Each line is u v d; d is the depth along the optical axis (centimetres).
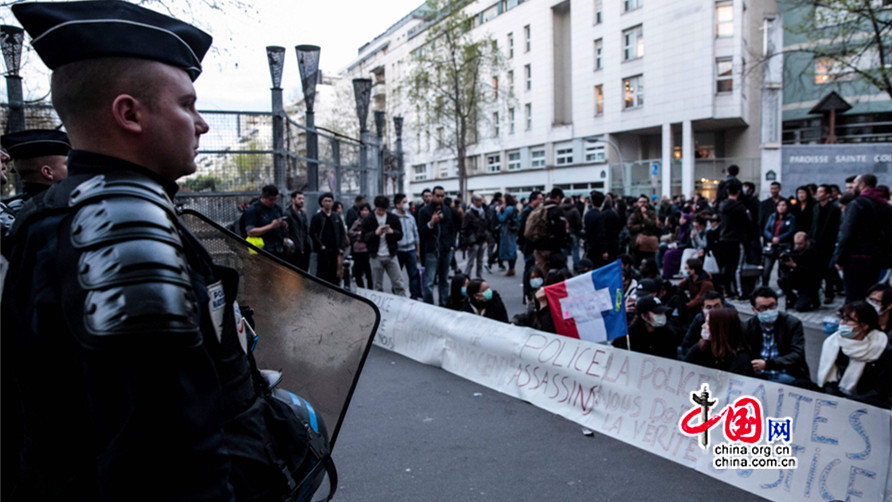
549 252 923
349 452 426
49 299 95
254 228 751
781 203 997
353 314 172
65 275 94
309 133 1160
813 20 1429
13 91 798
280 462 120
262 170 982
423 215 968
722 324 453
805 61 3078
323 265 901
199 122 119
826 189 879
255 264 176
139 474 88
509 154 4619
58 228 100
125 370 88
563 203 1251
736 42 3097
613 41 3625
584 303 543
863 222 702
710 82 3150
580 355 498
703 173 3388
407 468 399
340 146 1380
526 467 400
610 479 382
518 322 635
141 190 101
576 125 3950
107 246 92
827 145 1912
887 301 473
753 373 453
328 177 1275
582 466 401
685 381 418
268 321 179
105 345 87
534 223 920
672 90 3319
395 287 926
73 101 107
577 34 3875
